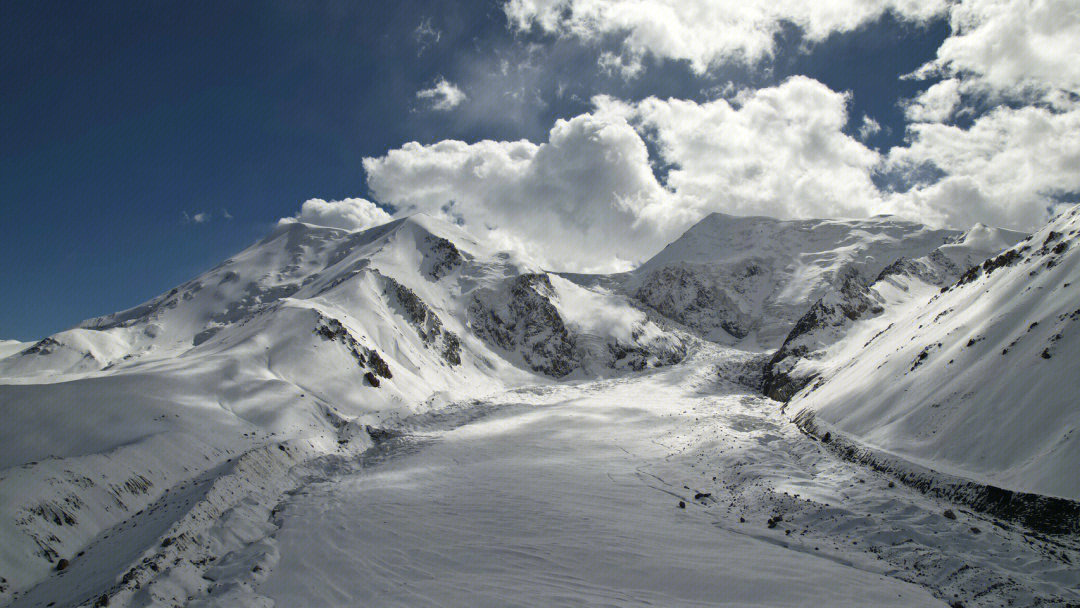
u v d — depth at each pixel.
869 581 25.98
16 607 25.34
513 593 25.17
